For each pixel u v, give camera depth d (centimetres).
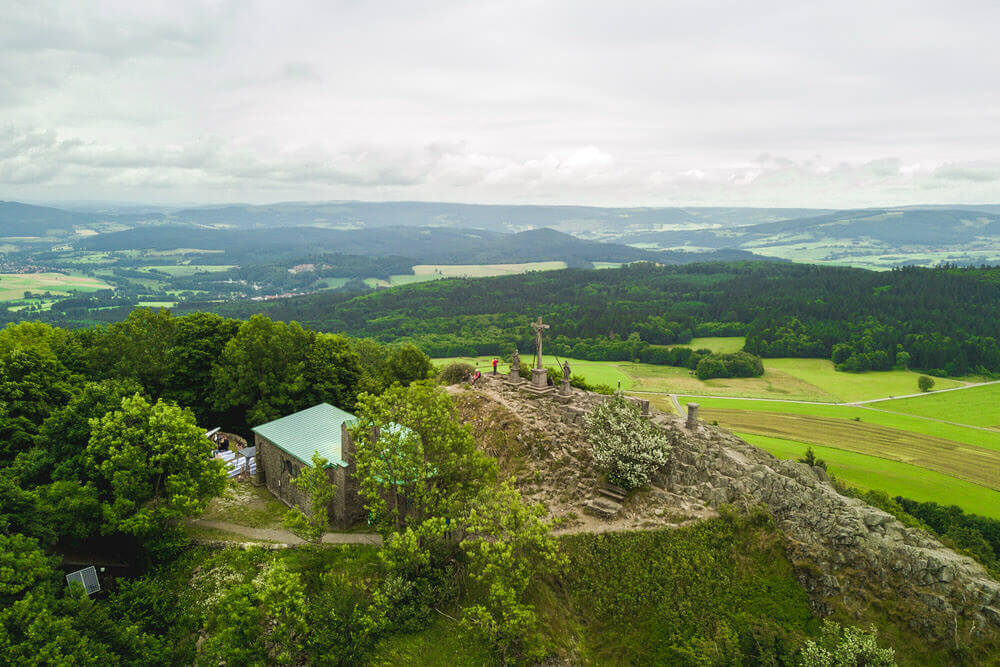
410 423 4538
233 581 4350
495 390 6744
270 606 3466
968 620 4100
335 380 8069
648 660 4069
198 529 5006
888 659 3741
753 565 4578
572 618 4166
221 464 5103
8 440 5125
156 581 4397
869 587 4369
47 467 4738
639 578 4431
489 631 3591
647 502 5019
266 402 7425
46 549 4184
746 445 6731
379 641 3784
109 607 3919
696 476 5359
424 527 3975
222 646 3372
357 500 4981
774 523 4850
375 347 11794
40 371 5800
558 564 3931
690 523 4800
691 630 4209
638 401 6512
